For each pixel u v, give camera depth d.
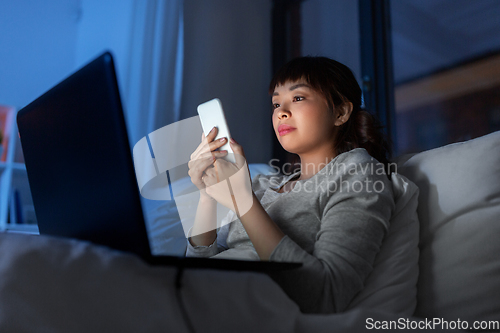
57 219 0.61
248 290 0.50
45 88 2.70
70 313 0.42
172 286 0.45
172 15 2.38
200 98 2.50
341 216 0.72
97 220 0.53
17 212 2.25
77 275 0.44
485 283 0.68
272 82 1.06
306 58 1.04
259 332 0.47
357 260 0.66
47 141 0.60
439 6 2.27
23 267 0.45
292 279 0.64
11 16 2.62
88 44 2.66
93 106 0.50
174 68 2.33
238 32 2.78
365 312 0.52
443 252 0.75
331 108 0.99
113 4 2.49
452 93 2.21
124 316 0.42
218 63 2.63
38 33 2.70
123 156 0.47
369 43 2.40
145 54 2.28
